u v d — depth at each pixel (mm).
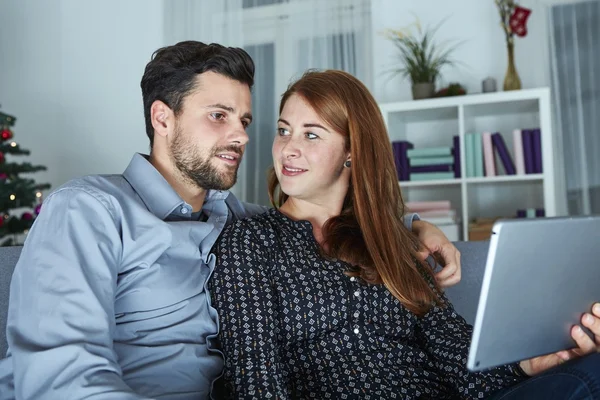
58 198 1150
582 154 3834
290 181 1372
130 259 1189
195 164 1332
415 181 3682
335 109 1372
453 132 4051
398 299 1326
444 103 3623
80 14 4750
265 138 4141
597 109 3830
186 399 1174
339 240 1351
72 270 1073
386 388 1249
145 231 1204
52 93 4805
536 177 3451
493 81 3652
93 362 1007
